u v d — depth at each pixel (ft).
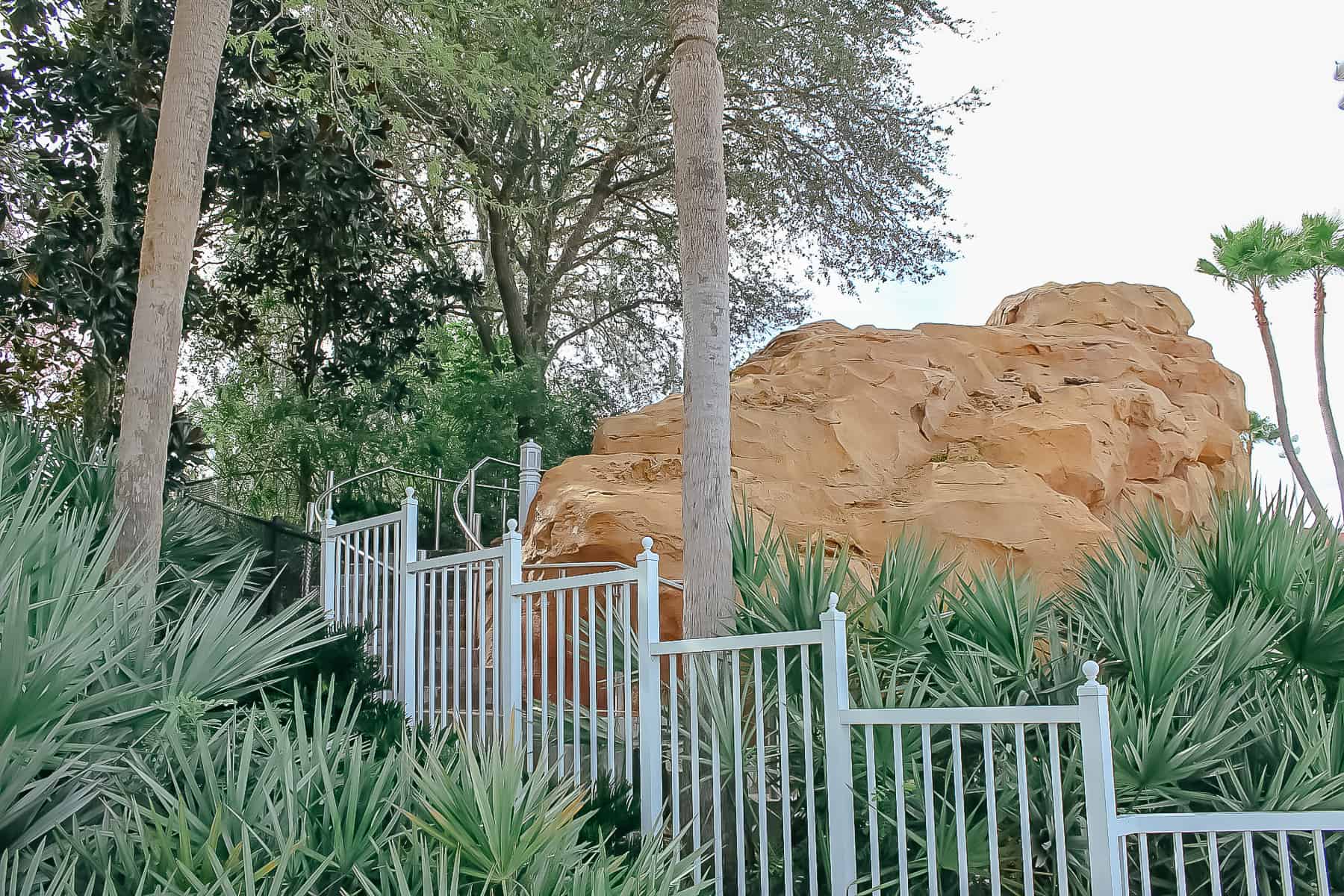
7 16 37.09
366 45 34.06
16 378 44.62
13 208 37.27
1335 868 13.78
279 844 9.62
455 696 19.34
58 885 8.89
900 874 12.10
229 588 14.01
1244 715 15.88
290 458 53.26
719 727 14.70
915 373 36.29
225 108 38.17
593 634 16.67
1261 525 20.86
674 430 34.42
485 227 59.93
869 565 28.76
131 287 35.35
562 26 52.11
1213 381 44.27
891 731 14.82
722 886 14.47
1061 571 29.32
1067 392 37.17
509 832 10.14
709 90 20.17
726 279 19.66
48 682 9.98
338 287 45.65
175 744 10.83
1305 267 94.68
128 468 22.17
